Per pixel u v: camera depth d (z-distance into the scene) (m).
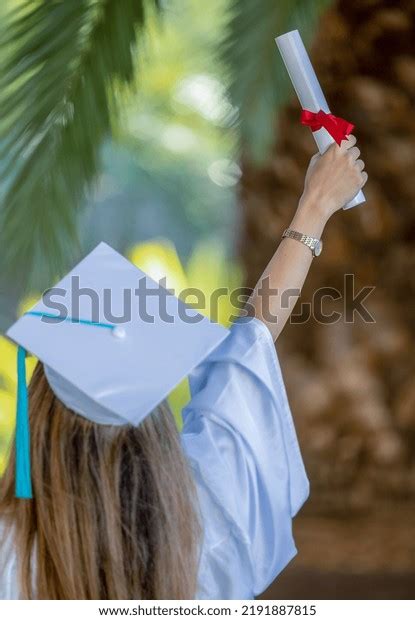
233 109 7.03
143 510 3.29
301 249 3.88
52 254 6.84
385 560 7.71
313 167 3.95
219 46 7.09
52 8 6.61
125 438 3.34
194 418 3.72
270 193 7.77
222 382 3.71
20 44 6.64
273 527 3.68
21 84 6.69
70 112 6.74
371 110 7.51
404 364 7.73
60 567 3.22
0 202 6.77
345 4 7.46
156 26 7.16
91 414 3.32
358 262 7.69
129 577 3.25
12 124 6.65
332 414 7.78
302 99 4.07
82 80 6.73
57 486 3.27
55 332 3.52
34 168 6.70
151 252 11.27
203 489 3.54
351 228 7.66
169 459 3.38
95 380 3.37
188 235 18.91
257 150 7.17
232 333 3.79
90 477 3.27
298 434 7.81
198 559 3.40
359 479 7.80
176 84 16.16
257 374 3.69
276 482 3.68
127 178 18.28
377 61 7.50
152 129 17.66
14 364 9.62
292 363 7.82
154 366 3.47
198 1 14.20
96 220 18.48
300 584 7.65
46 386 3.46
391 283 7.68
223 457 3.60
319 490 7.84
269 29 6.90
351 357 7.73
